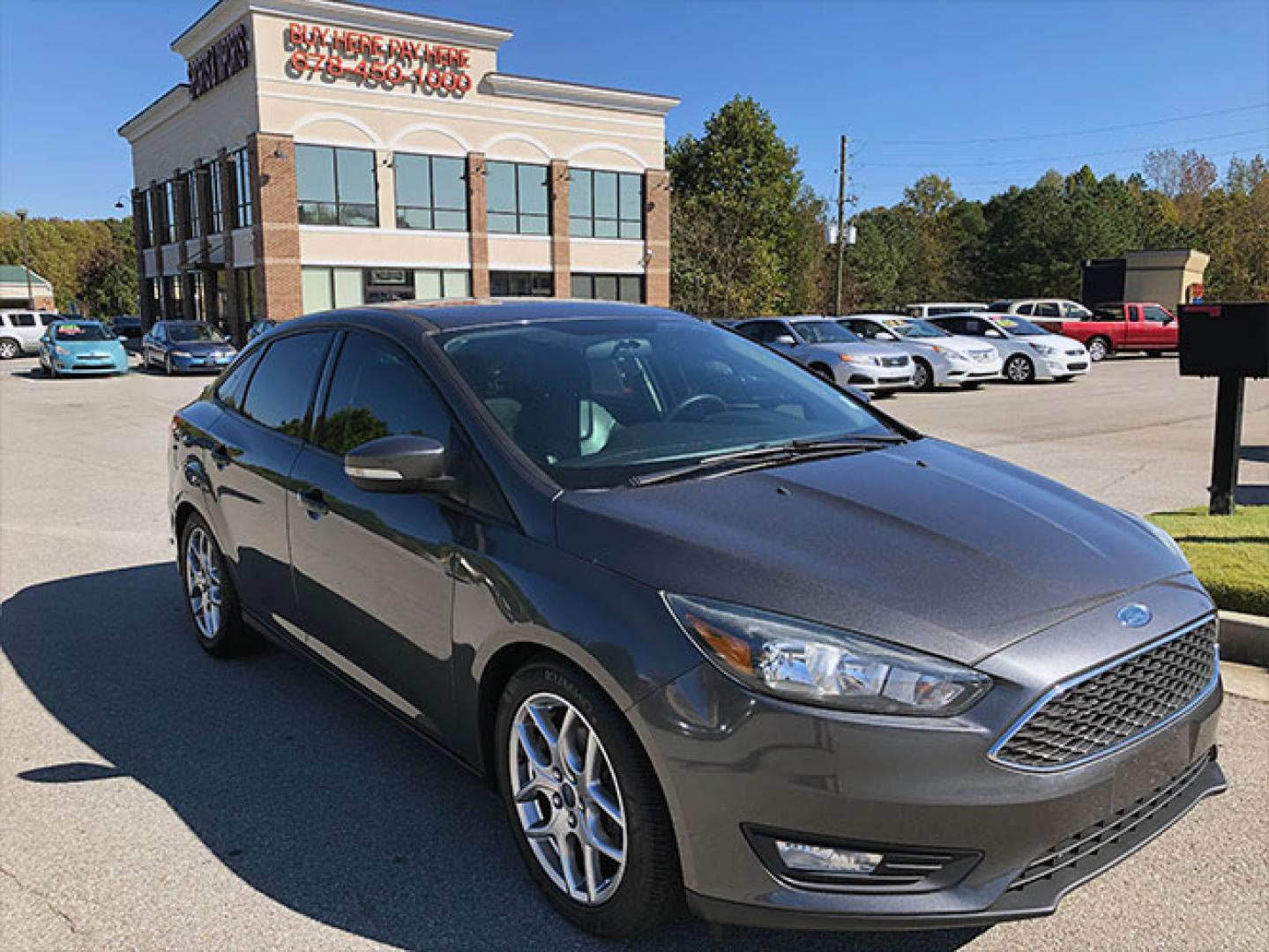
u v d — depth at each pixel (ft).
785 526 8.39
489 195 116.16
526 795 8.92
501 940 8.43
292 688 14.14
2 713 13.37
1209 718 8.39
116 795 11.05
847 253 237.45
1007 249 240.73
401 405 10.86
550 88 117.50
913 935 8.38
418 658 9.99
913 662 7.07
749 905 7.26
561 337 11.68
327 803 10.82
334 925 8.66
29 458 37.42
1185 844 9.59
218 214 118.62
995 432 40.04
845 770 6.96
